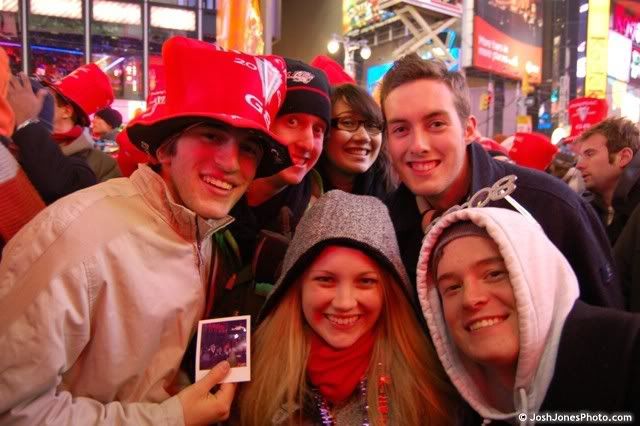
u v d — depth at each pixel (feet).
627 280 6.16
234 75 3.84
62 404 3.32
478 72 60.44
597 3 63.52
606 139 9.71
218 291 4.73
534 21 64.18
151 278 3.69
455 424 4.04
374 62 61.16
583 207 5.09
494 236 3.25
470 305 3.29
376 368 4.11
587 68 63.98
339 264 4.10
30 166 4.83
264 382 4.11
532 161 12.93
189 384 4.07
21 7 34.14
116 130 16.34
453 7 55.83
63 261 3.28
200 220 3.92
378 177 7.56
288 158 4.26
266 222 6.11
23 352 3.11
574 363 3.00
